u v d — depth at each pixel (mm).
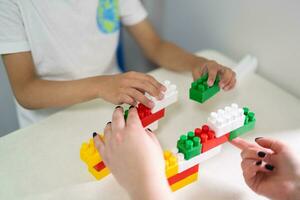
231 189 451
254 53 709
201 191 449
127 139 397
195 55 721
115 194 444
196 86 552
